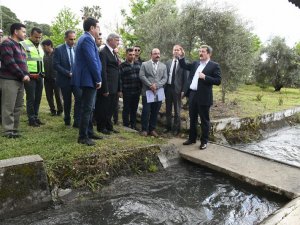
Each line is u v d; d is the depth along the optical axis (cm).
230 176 484
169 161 541
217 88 1498
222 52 963
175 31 1012
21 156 416
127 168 482
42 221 359
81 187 423
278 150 712
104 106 568
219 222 370
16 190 368
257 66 1742
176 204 409
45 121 646
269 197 434
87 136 500
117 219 368
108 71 561
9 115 499
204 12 940
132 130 634
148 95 608
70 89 591
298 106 1102
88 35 457
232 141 744
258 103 1117
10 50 479
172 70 658
